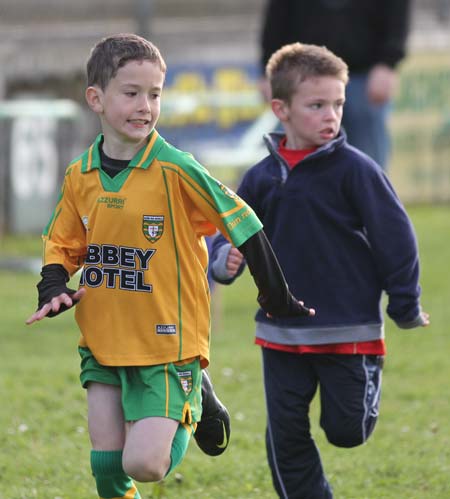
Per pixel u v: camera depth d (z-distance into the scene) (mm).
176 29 50031
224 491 14078
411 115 53531
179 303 10742
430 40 53531
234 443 16281
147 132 10672
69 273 11141
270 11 20797
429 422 17312
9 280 35656
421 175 54000
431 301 28984
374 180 12445
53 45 49312
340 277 12469
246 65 49656
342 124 21672
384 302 26609
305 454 12594
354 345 12406
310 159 12508
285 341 12469
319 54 12820
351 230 12508
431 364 21578
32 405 18359
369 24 21016
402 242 12359
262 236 10758
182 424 10672
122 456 10453
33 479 14602
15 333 26156
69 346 24531
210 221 10773
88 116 48344
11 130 46688
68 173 11055
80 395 19078
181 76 49562
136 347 10656
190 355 10727
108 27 49719
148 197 10656
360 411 12406
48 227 11227
